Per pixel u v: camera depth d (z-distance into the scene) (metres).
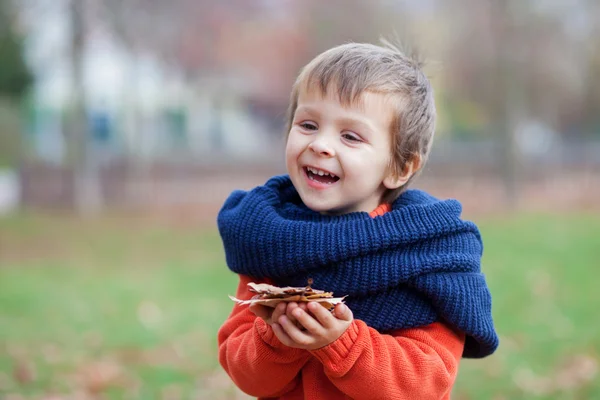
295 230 1.72
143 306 6.86
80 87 14.27
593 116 29.14
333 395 1.73
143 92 21.77
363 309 1.70
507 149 16.38
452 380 1.69
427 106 1.90
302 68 2.03
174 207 15.60
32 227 12.52
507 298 6.91
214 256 9.95
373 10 18.08
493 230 11.80
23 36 20.36
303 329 1.51
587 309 6.45
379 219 1.72
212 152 19.05
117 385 4.56
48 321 6.27
